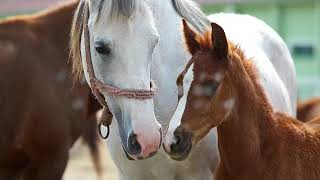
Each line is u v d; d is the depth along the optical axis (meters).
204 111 6.22
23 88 8.04
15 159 8.13
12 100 7.98
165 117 6.57
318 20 27.77
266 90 7.46
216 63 6.34
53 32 8.48
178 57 6.65
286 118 7.00
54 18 8.55
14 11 32.97
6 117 7.95
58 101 8.18
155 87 6.09
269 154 6.68
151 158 6.55
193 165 6.66
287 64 8.64
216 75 6.28
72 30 6.69
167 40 6.64
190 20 6.78
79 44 6.61
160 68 6.54
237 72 6.55
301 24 28.17
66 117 8.24
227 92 6.39
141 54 5.84
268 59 8.09
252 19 8.67
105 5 5.90
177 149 6.04
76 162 16.75
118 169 7.04
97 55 6.03
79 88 8.34
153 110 5.88
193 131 6.16
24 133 8.03
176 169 6.65
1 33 8.23
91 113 8.52
